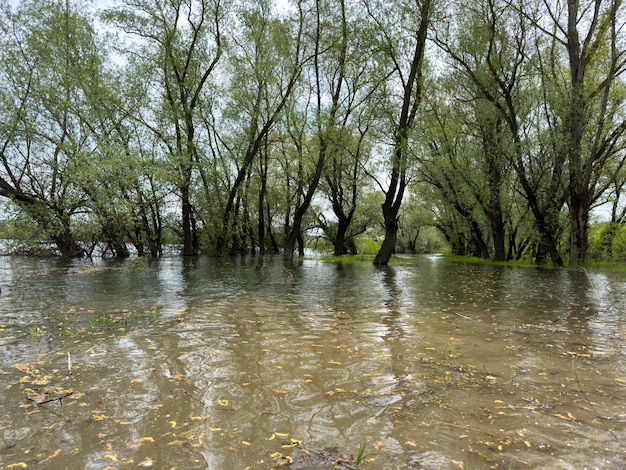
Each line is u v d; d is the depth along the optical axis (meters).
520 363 5.03
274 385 4.26
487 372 4.68
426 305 9.45
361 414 3.58
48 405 3.73
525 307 9.23
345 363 5.00
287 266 22.64
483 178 25.31
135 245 29.09
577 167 21.67
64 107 23.34
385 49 22.52
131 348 5.59
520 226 26.52
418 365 4.93
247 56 27.50
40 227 21.88
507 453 2.93
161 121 26.08
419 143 23.55
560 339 6.24
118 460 2.84
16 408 3.67
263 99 29.12
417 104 22.83
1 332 6.46
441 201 33.78
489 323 7.41
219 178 30.88
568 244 27.92
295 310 8.62
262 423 3.40
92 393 4.02
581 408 3.71
